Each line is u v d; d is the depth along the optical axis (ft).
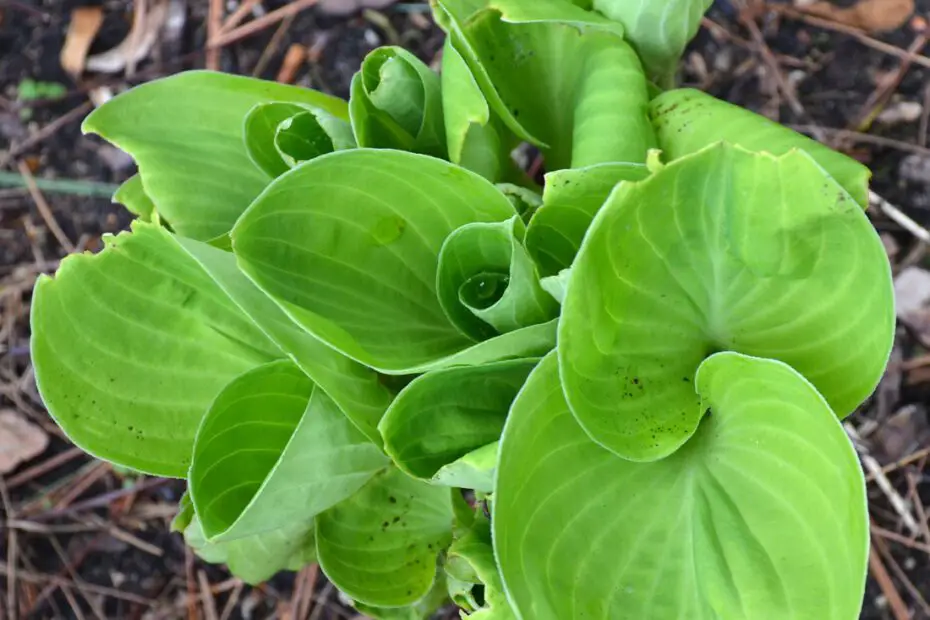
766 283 1.19
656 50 1.52
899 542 2.20
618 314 1.18
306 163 1.20
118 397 1.39
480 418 1.29
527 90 1.54
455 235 1.24
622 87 1.39
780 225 1.13
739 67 2.42
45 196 2.68
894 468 2.23
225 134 1.57
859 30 2.41
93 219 2.65
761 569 1.18
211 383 1.43
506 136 1.59
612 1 1.47
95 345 1.37
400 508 1.46
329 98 1.66
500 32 1.49
